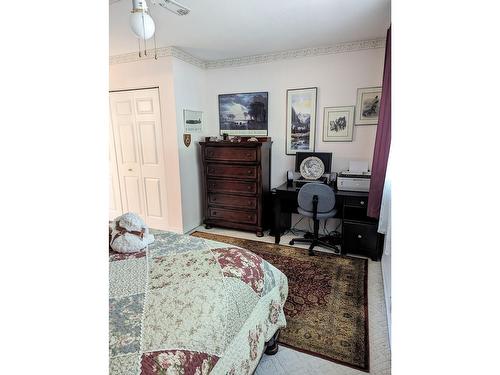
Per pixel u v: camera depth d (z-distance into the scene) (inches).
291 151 138.2
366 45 116.9
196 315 40.3
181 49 125.4
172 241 66.1
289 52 129.4
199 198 151.6
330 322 74.0
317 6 83.5
